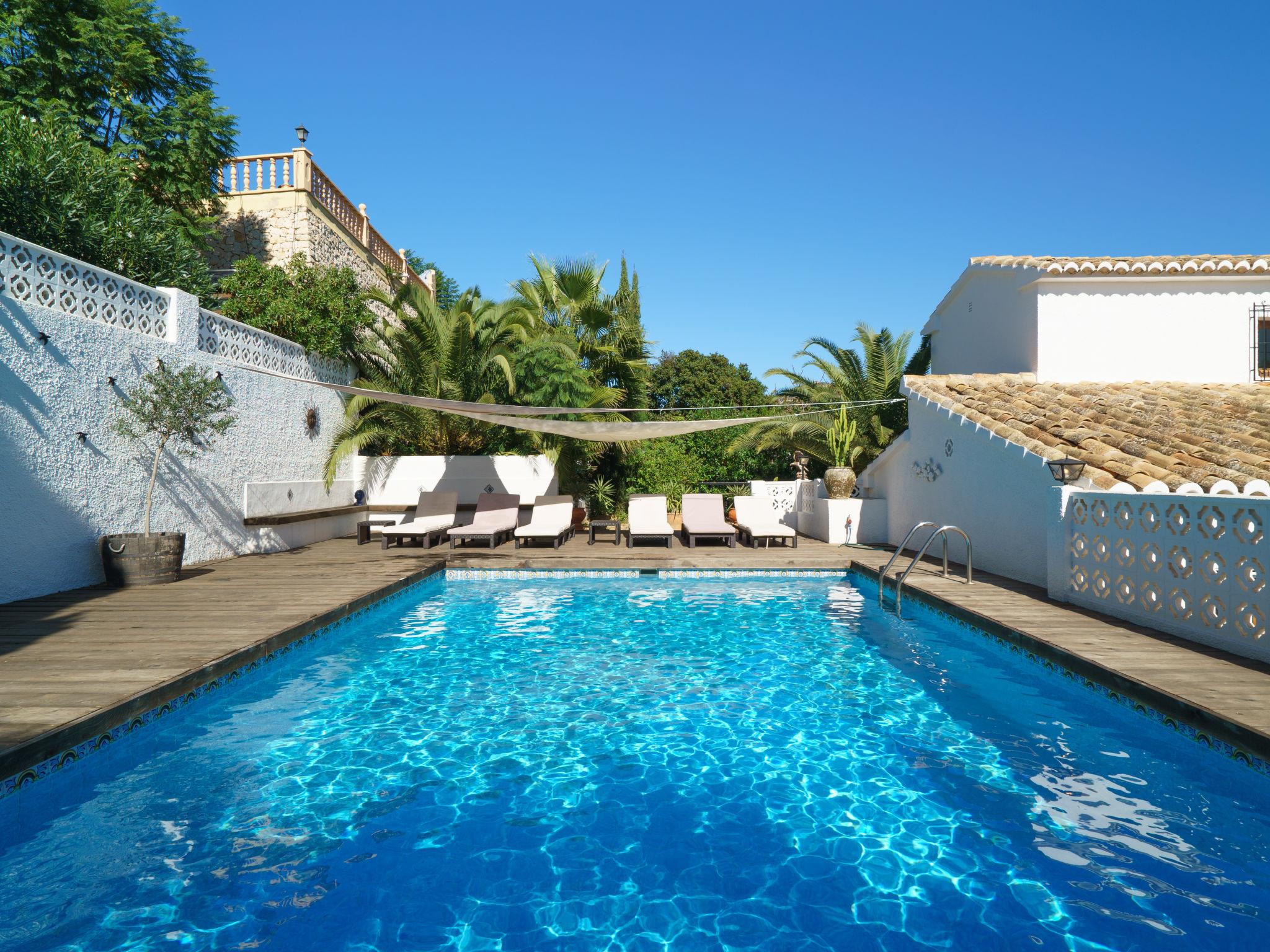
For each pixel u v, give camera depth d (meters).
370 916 2.54
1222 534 4.80
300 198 15.15
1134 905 2.57
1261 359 10.59
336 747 4.06
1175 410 8.48
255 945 2.37
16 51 11.84
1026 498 7.78
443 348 13.90
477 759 3.91
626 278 17.38
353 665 5.71
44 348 6.89
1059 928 2.45
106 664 4.50
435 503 12.76
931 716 4.52
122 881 2.74
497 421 10.22
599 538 13.70
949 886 2.71
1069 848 2.96
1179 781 3.57
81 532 7.36
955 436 9.54
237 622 5.76
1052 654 4.93
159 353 8.52
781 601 8.30
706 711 4.66
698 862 2.90
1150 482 6.01
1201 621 5.03
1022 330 11.16
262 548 10.77
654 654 6.03
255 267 12.86
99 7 12.92
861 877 2.78
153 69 13.63
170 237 10.88
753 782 3.62
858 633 6.73
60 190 9.52
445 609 7.89
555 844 3.03
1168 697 3.83
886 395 16.66
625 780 3.66
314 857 2.93
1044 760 3.84
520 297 16.83
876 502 12.41
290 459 11.82
